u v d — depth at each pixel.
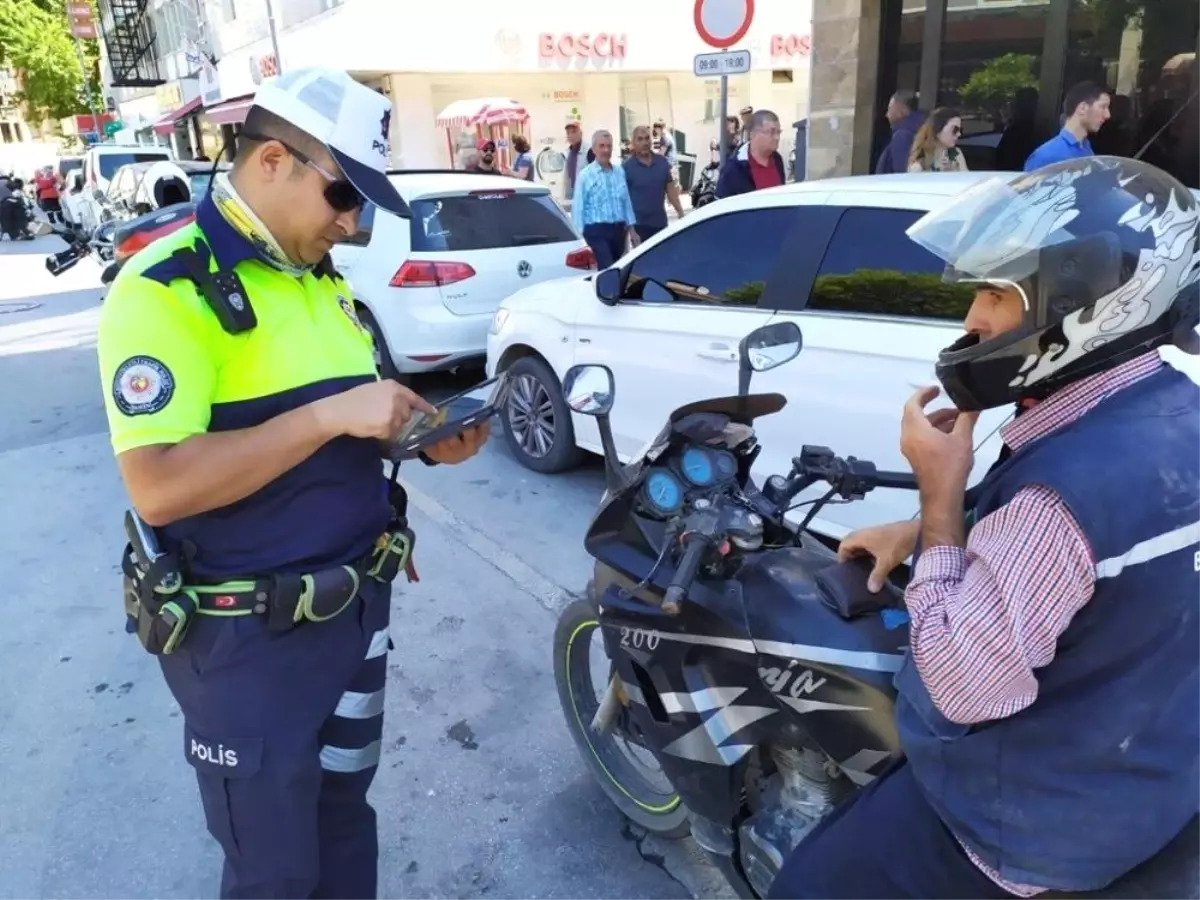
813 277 3.53
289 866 1.72
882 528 1.78
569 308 4.69
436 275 5.99
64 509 5.03
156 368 1.45
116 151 16.42
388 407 1.50
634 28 18.56
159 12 29.31
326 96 1.52
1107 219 1.12
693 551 1.79
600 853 2.50
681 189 20.44
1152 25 6.43
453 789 2.75
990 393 1.23
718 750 1.94
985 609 1.14
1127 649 1.14
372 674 1.91
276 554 1.65
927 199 3.27
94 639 3.69
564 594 3.87
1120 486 1.09
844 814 1.57
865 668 1.67
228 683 1.66
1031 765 1.22
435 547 4.36
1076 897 1.26
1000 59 7.27
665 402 4.16
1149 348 1.18
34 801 2.77
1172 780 1.21
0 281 14.39
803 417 3.49
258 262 1.58
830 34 7.95
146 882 2.46
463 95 18.20
